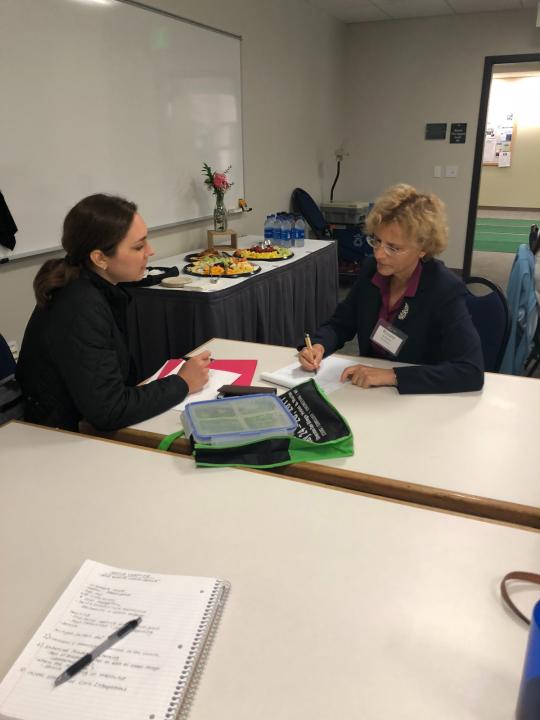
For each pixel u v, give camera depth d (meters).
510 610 0.81
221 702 0.69
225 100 4.06
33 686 0.71
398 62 5.75
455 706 0.68
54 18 2.63
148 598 0.84
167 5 3.36
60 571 0.91
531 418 1.41
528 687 0.62
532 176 9.89
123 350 1.55
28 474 1.20
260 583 0.87
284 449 1.25
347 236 5.81
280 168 5.04
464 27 5.39
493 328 1.93
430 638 0.77
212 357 1.87
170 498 1.10
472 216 5.89
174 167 3.63
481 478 1.16
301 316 3.82
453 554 0.93
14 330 2.71
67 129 2.79
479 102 5.54
